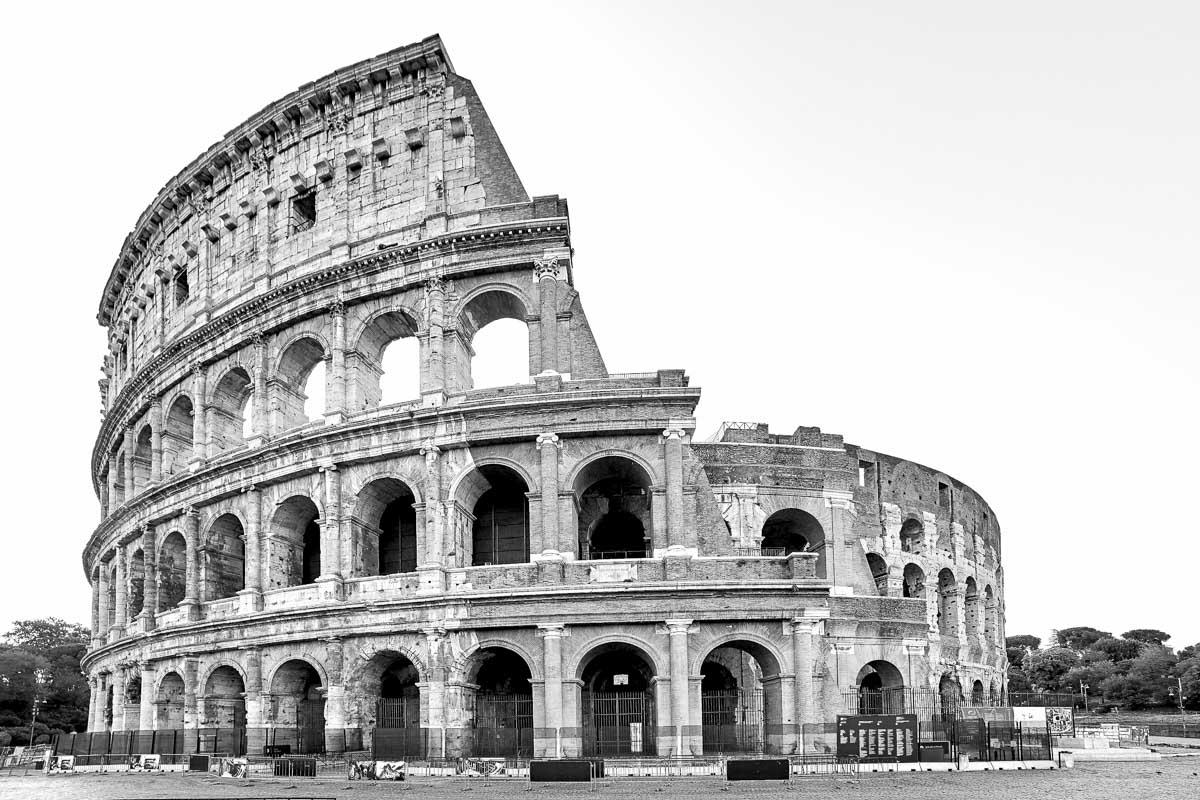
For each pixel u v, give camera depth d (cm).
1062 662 19912
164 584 7388
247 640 6250
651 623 5575
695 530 5753
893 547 8056
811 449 7250
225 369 7212
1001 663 9781
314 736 6425
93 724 8644
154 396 7819
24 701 13762
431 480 5944
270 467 6469
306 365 7050
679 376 5931
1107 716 15350
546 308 6116
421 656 5728
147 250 8656
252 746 6106
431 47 6719
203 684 6525
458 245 6281
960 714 6328
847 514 7206
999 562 10388
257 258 7138
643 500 6425
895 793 3984
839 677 6669
